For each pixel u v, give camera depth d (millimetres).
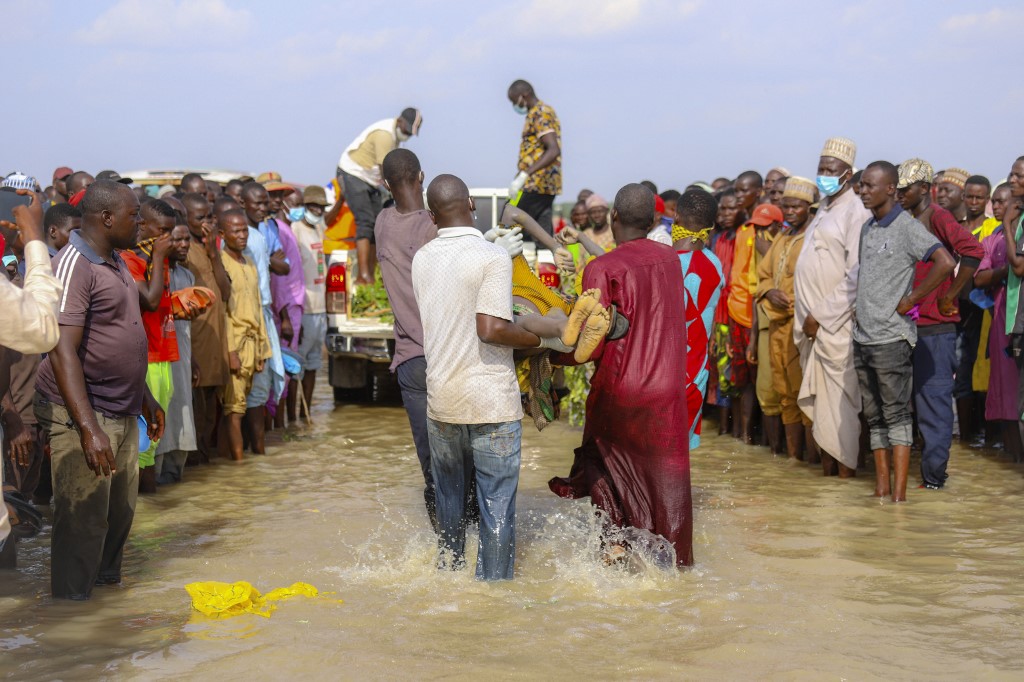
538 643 4312
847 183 7859
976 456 8766
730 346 9438
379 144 11391
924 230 6992
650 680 3918
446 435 5168
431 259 5055
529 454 8914
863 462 8414
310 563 5598
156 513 6812
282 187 10914
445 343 5020
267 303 9352
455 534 5367
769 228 9203
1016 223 7496
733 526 6438
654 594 5008
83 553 4898
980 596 4996
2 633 4457
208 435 8719
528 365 5504
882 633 4469
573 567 5457
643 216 5605
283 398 10445
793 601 4902
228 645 4297
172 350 7207
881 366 7066
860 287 7191
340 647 4266
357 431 10289
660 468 5391
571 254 11422
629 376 5363
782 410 8672
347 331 11406
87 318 4797
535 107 11867
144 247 6145
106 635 4434
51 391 4824
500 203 12156
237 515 6773
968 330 9445
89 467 4801
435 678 3928
